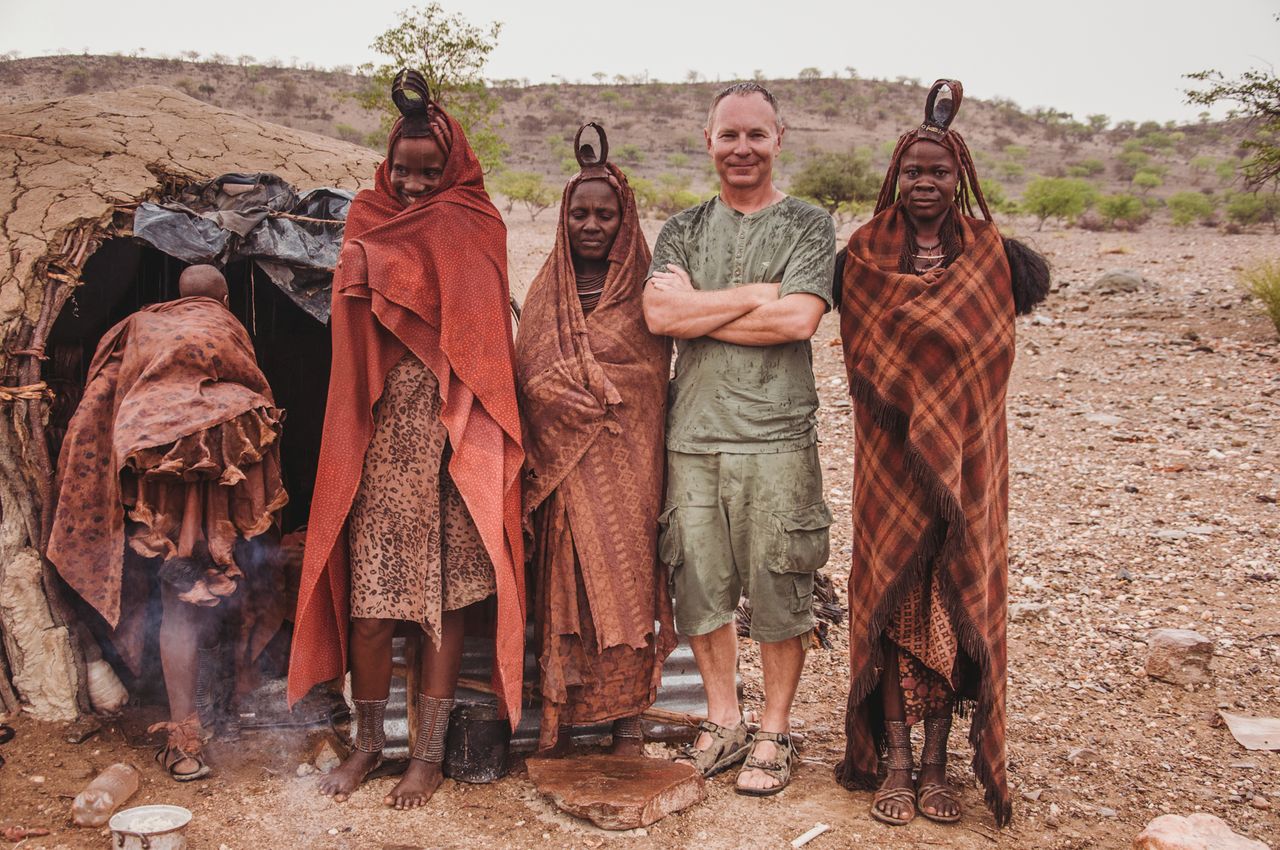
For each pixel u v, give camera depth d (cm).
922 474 329
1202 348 1164
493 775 369
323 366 547
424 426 351
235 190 455
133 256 461
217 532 349
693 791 355
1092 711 450
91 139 470
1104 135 11088
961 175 352
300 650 352
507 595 345
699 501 367
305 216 451
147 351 355
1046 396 1032
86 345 452
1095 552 647
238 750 385
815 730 429
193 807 342
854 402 359
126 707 405
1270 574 596
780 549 361
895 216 357
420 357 347
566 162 7038
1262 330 1259
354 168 557
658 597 377
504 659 345
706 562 368
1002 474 351
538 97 10888
